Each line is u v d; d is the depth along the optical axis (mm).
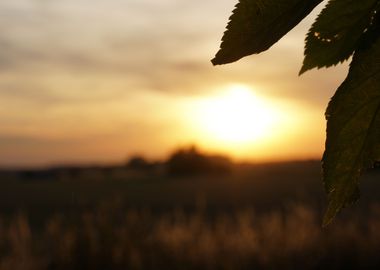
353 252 7117
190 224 8289
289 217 8734
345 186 507
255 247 7367
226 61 464
